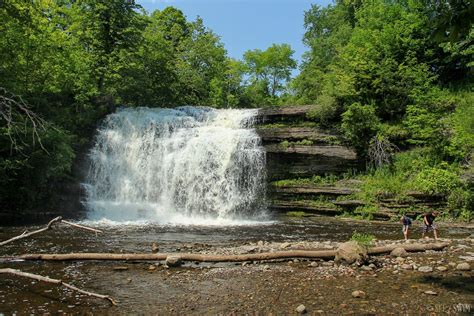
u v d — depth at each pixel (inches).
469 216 824.9
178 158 1042.7
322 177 1027.3
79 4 1273.4
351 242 443.5
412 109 1007.0
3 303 295.9
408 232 726.5
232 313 278.1
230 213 998.4
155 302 302.7
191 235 663.1
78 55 1109.7
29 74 970.7
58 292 325.4
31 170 843.4
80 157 1026.1
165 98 1569.9
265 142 1089.4
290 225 832.3
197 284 350.3
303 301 301.9
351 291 325.4
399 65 1099.3
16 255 453.1
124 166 1078.4
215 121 1238.3
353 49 1291.8
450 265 414.3
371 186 934.4
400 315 270.1
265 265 420.8
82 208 930.7
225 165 1047.6
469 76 1201.4
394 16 1368.1
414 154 997.8
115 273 387.5
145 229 726.5
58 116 987.9
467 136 866.1
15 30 904.3
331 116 1091.9
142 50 1417.3
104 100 1203.2
